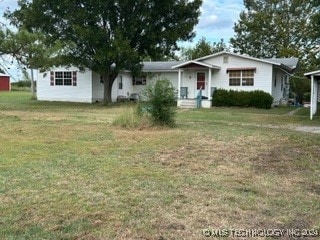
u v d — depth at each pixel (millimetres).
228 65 24203
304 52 40062
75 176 5516
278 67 24266
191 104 23797
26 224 3666
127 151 7645
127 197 4535
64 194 4625
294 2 43750
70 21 22172
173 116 12258
